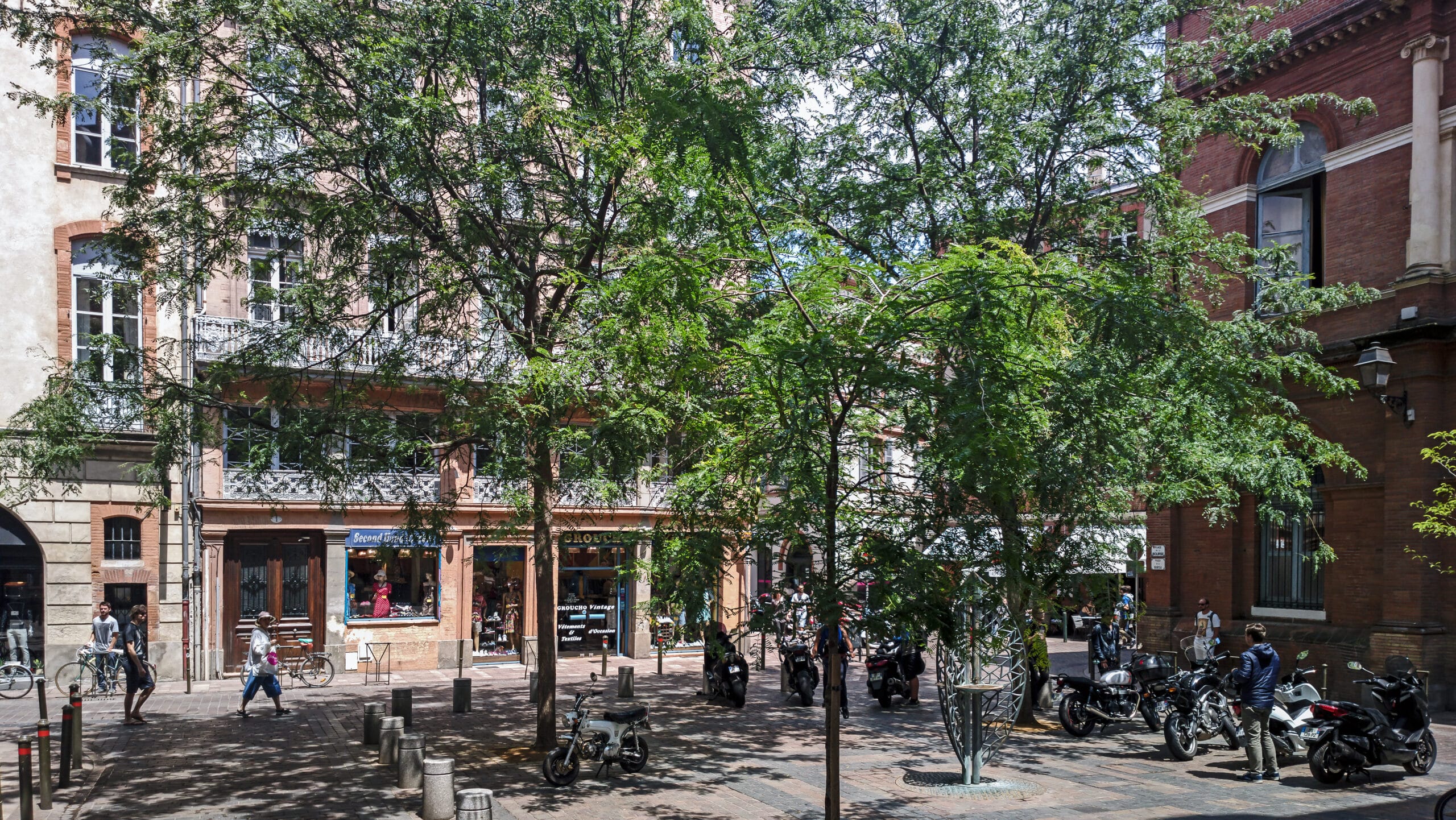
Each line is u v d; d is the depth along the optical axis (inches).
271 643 692.7
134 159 481.4
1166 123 608.1
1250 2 820.0
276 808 420.5
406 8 480.4
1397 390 714.2
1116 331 290.2
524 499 486.0
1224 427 555.5
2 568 820.0
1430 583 694.5
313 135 486.3
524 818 404.5
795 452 316.5
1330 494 768.3
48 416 463.5
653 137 341.7
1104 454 332.2
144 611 657.6
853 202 612.4
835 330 308.0
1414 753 485.7
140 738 591.8
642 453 444.8
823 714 697.6
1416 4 716.7
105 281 489.4
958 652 382.3
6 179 825.5
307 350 676.1
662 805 426.0
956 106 618.2
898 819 402.3
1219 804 431.8
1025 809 419.2
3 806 415.8
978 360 285.6
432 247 527.2
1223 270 709.3
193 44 457.7
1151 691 622.8
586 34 506.9
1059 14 598.2
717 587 347.3
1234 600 840.3
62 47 505.7
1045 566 365.7
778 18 546.0
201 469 887.7
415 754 458.9
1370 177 749.9
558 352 494.9
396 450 515.5
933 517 318.7
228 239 494.0
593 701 753.6
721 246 335.6
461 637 989.2
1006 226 582.6
